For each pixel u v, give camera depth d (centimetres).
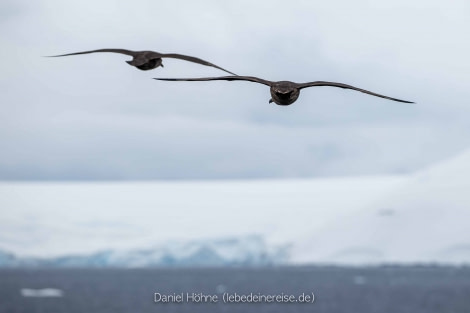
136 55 1345
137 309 18025
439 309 18312
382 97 1246
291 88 1270
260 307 18288
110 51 1359
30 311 18075
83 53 1334
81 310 18000
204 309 17850
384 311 17962
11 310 18250
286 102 1277
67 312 17725
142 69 1340
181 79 1265
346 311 17838
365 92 1256
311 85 1280
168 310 17738
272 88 1273
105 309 18188
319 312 17600
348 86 1266
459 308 18438
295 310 17888
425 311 17988
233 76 1274
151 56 1338
